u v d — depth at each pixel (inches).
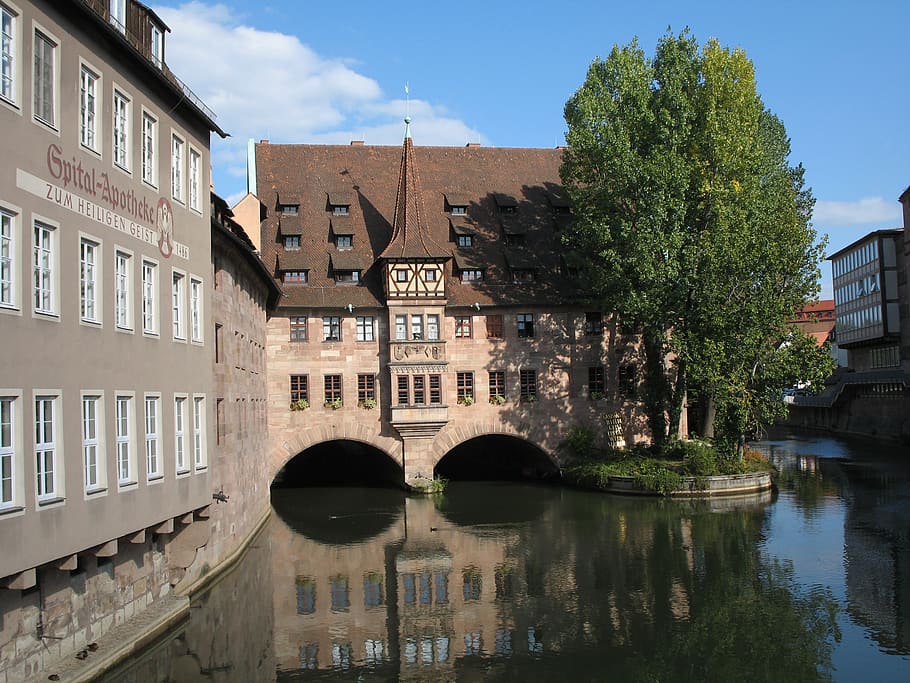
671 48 1609.3
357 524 1378.0
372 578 1003.9
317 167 1952.5
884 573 967.6
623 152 1561.3
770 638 761.6
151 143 729.0
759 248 1533.0
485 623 821.9
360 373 1726.1
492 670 697.0
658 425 1749.5
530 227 1930.4
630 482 1589.6
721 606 859.4
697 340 1524.4
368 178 1957.4
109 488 620.1
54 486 552.4
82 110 608.4
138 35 733.3
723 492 1553.9
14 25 520.4
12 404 510.9
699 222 1621.6
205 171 859.4
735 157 1556.3
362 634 791.7
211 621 796.0
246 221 1721.2
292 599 908.6
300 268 1733.5
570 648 746.2
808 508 1387.8
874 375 2613.2
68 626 601.3
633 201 1599.4
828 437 2765.7
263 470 1422.2
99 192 622.8
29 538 516.4
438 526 1343.5
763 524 1264.8
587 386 1830.7
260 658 717.3
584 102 1672.0
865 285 2891.2
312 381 1708.9
